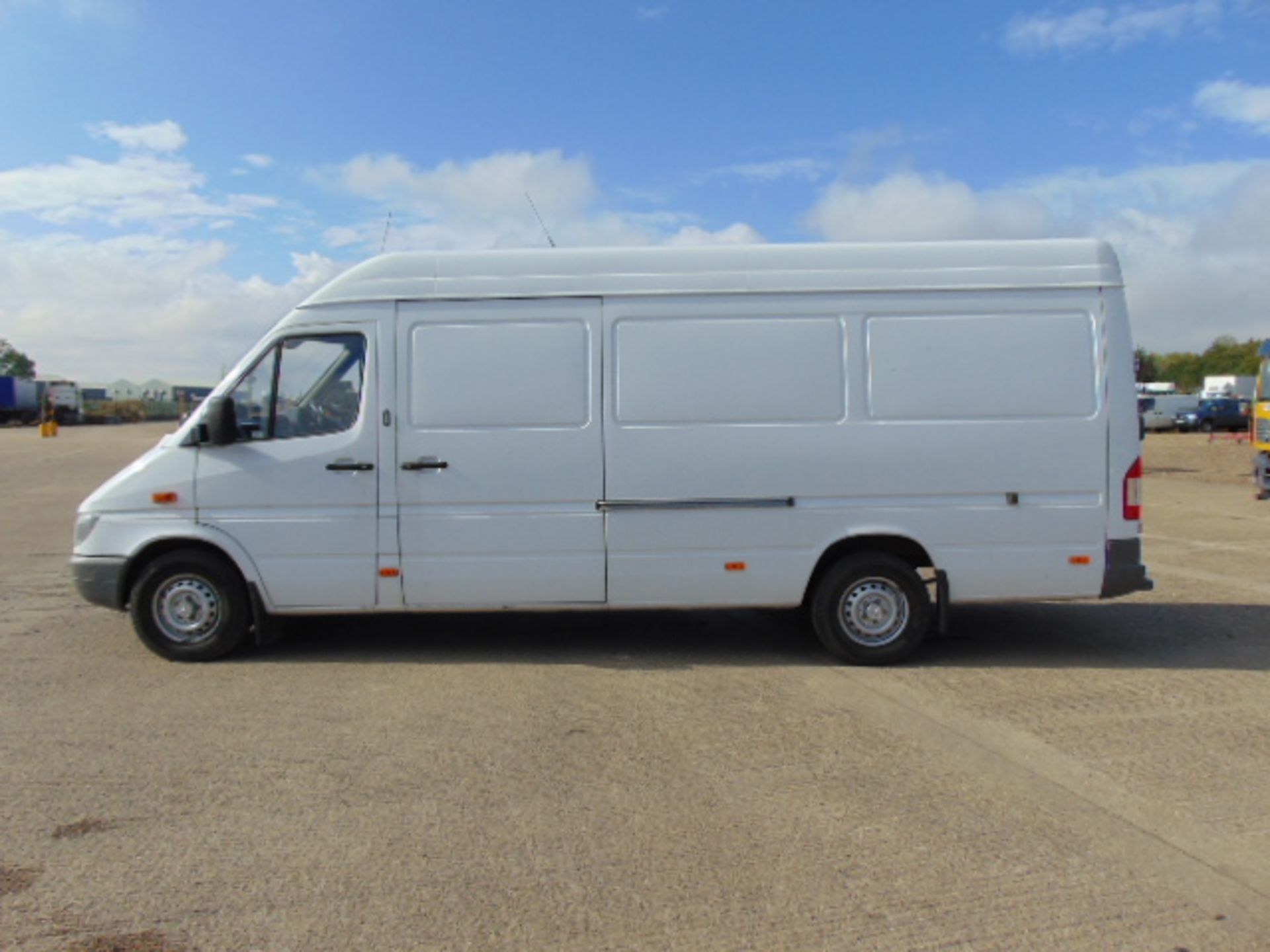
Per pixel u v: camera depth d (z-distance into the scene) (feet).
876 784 14.64
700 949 10.28
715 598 21.04
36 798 14.12
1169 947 10.29
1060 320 20.79
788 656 22.21
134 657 22.08
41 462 90.33
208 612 21.53
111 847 12.58
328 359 21.17
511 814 13.56
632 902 11.21
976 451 20.74
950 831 13.02
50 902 11.21
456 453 20.85
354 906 11.14
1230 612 26.91
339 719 17.66
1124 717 17.79
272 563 21.13
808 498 20.84
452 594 21.13
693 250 20.95
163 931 10.60
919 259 20.86
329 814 13.56
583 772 15.14
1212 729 17.11
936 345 20.74
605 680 20.24
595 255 20.95
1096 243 21.03
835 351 20.74
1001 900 11.25
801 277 20.77
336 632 24.53
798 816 13.50
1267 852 12.42
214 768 15.29
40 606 27.81
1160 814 13.55
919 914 10.94
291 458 21.03
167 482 21.18
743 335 20.77
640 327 20.81
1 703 18.67
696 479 20.83
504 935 10.53
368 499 20.99
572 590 21.04
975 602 21.25
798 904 11.18
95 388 319.68
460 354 20.90
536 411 20.84
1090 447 20.77
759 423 20.77
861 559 21.07
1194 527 45.32
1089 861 12.16
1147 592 29.60
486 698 18.97
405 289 21.01
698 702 18.71
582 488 20.85
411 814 13.58
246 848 12.56
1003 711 18.16
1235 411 167.12
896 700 18.81
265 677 20.44
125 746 16.28
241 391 21.24
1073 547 20.88
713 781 14.74
